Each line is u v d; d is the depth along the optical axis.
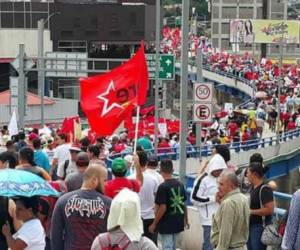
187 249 21.67
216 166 18.12
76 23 140.38
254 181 16.25
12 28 138.88
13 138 31.72
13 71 132.62
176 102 144.12
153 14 144.00
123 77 26.14
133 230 10.66
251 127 75.31
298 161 78.62
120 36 141.62
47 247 16.53
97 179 12.98
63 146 25.41
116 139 45.28
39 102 86.38
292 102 104.62
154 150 38.19
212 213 18.22
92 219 12.79
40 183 13.23
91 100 26.38
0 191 12.80
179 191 17.95
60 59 68.12
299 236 13.45
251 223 16.14
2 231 13.97
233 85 162.88
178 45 174.38
